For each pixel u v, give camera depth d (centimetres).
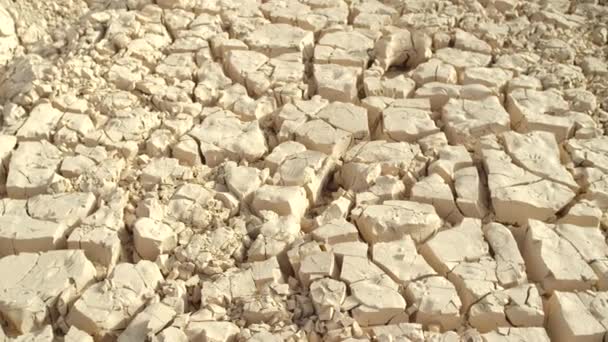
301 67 181
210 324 131
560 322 132
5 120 168
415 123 166
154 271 139
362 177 154
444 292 135
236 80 180
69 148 161
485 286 136
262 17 197
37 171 156
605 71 180
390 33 190
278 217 148
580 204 148
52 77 174
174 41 190
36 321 133
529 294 134
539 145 158
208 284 137
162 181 155
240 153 161
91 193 150
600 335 130
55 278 136
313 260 138
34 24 202
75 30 192
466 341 129
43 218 146
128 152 161
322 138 162
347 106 169
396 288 135
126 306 134
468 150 162
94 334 133
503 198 148
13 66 187
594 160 157
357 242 142
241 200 152
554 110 169
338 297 134
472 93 173
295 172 156
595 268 138
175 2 198
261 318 133
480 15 198
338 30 192
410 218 145
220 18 197
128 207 150
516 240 145
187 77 179
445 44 190
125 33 185
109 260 142
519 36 192
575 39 190
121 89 175
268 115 172
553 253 140
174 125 165
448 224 149
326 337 130
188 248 143
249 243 145
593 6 201
